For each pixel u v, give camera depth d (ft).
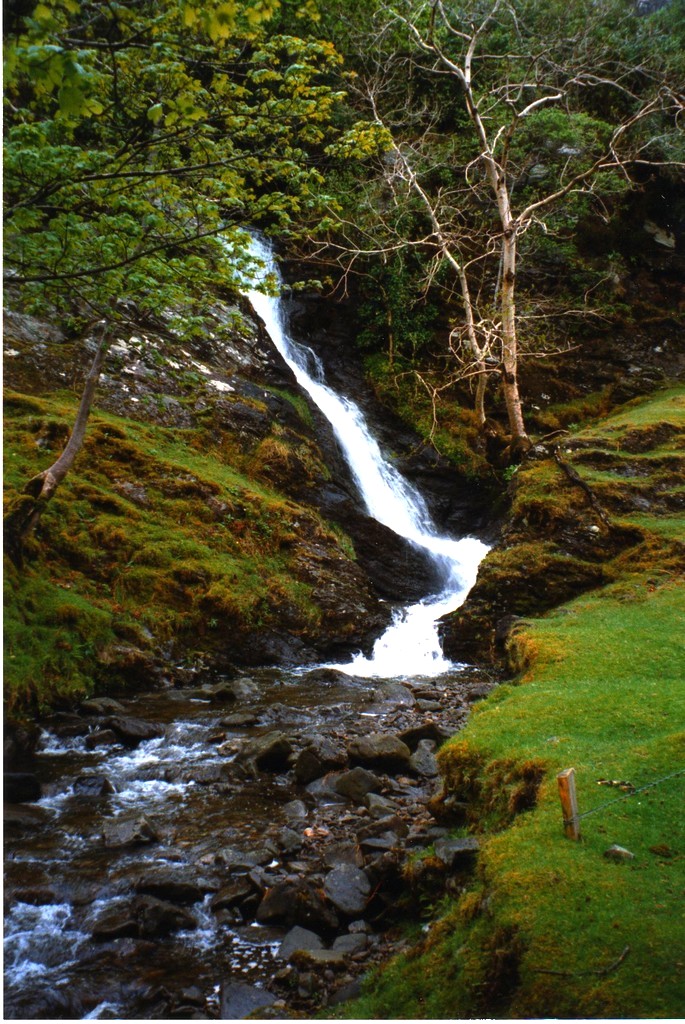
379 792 25.00
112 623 37.50
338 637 43.50
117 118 25.04
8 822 22.91
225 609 40.93
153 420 50.60
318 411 62.28
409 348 74.08
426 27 73.87
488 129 77.25
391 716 32.53
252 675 39.47
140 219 25.62
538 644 32.50
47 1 17.72
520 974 12.91
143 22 22.06
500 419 73.05
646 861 14.82
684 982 11.85
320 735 29.78
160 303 26.99
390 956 16.48
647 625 34.04
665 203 88.28
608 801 16.99
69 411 46.42
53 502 40.42
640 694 24.27
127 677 36.14
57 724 31.22
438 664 42.52
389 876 19.03
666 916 13.21
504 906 14.20
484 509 64.34
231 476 49.60
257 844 21.77
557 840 15.71
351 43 72.79
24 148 20.97
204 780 26.40
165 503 44.91
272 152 27.61
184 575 41.29
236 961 17.03
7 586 34.83
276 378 61.72
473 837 18.66
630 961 12.40
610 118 88.12
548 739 21.09
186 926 18.13
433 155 74.02
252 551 45.29
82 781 25.90
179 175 27.12
